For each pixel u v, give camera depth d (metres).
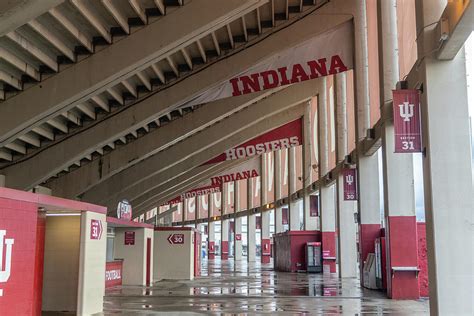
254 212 44.12
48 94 13.47
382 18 15.56
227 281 22.34
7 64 12.40
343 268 23.89
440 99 10.36
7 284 7.96
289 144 30.11
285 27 17.47
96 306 12.00
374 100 18.02
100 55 13.45
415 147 10.84
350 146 22.88
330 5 17.89
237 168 41.62
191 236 24.33
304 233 28.73
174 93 17.47
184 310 12.38
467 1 8.08
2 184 17.66
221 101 21.42
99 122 17.75
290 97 26.97
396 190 14.73
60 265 12.27
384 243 16.73
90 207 11.88
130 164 21.61
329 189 27.45
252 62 17.20
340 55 18.12
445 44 9.62
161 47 13.13
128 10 12.80
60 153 17.73
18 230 8.27
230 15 12.95
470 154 10.20
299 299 14.65
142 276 20.45
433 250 10.11
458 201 10.11
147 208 39.91
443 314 9.85
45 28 11.69
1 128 13.45
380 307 12.59
